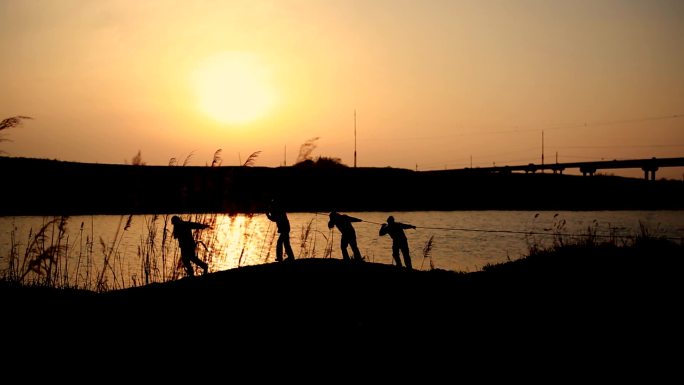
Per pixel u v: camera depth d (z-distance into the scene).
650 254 20.95
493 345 10.08
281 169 77.88
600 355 9.56
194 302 12.72
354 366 8.94
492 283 16.41
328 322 11.23
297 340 10.20
